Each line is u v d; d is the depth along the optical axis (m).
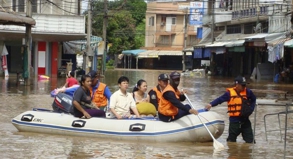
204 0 53.44
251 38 36.34
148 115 10.76
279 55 30.59
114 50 68.88
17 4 35.12
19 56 37.31
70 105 11.18
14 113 14.44
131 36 70.56
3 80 29.23
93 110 10.66
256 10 40.88
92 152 8.97
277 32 35.56
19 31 31.89
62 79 31.94
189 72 48.88
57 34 33.19
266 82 34.00
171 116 9.92
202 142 9.98
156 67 69.50
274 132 11.85
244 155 8.93
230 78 41.41
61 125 10.61
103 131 10.19
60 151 9.05
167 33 69.44
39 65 36.56
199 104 18.30
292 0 34.19
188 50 55.53
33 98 18.94
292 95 23.00
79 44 42.50
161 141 9.80
